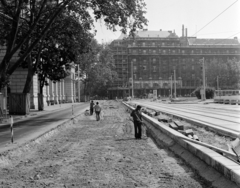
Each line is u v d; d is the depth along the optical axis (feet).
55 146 43.93
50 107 180.86
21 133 55.26
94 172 26.81
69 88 299.58
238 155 26.50
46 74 139.85
